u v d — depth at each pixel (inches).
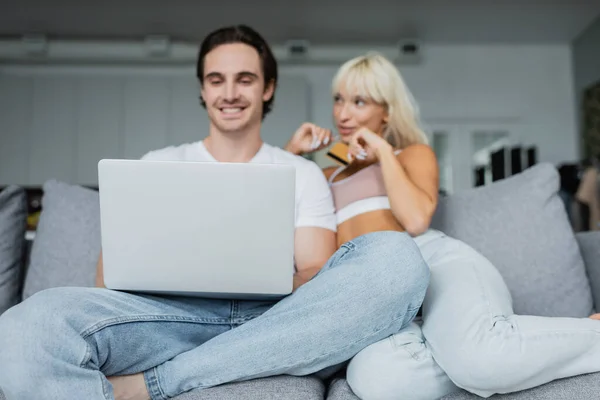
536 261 57.9
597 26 221.1
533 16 220.4
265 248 40.1
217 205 39.1
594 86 225.5
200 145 63.2
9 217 62.2
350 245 46.3
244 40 62.0
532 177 60.7
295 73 248.1
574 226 161.2
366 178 63.5
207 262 40.3
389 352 41.2
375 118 72.1
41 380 36.2
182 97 236.5
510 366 38.9
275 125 236.7
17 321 37.4
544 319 41.9
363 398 41.3
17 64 249.4
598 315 46.0
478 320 40.9
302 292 42.4
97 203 64.6
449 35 239.9
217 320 45.4
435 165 64.7
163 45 233.9
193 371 40.6
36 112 235.8
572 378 40.8
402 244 44.0
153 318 42.1
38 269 61.5
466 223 62.1
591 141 229.8
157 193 38.9
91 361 38.7
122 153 235.0
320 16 221.0
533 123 247.4
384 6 212.2
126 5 210.4
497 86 249.0
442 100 248.8
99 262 55.1
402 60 244.7
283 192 39.0
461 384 40.4
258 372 41.0
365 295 41.4
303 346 40.9
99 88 236.8
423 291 43.6
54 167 234.2
